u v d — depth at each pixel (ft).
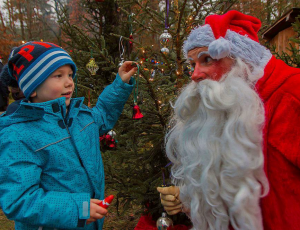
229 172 2.78
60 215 3.31
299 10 10.60
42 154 3.60
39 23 40.24
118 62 5.93
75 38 11.12
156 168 6.22
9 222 7.91
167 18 5.63
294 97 2.72
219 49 2.91
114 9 12.69
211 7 6.06
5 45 37.40
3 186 3.33
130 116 5.81
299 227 2.64
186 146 3.24
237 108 2.85
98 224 4.24
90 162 4.00
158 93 5.66
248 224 2.75
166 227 4.36
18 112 3.67
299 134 2.61
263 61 3.10
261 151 2.77
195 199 3.14
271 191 2.80
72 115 4.06
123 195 6.04
